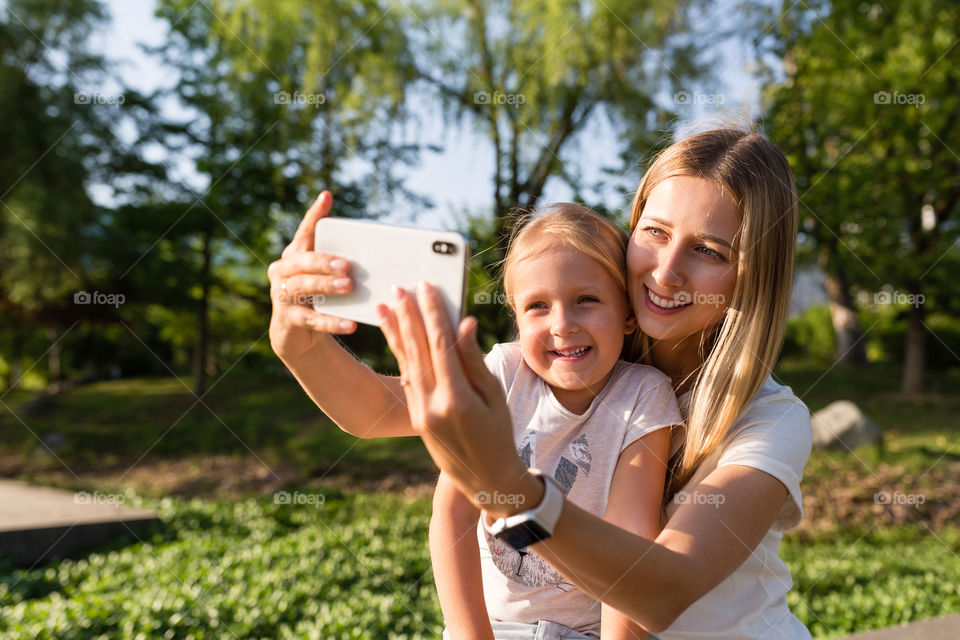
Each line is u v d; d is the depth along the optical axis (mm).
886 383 13141
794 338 18312
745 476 863
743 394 967
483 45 9961
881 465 8500
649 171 1114
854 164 10484
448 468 661
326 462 9461
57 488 9039
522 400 1095
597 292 1022
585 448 1033
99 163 12836
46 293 13422
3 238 12891
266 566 4910
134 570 4883
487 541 1058
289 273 855
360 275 827
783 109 10367
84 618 3750
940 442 9609
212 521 6547
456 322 786
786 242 1019
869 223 10680
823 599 4535
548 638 1005
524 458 1055
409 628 3809
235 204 11914
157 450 11047
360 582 4668
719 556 780
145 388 15461
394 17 10328
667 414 1025
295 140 10930
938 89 9914
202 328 14094
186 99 11922
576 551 688
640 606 721
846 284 14586
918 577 5086
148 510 6395
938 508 7324
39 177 12914
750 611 979
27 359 19047
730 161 1013
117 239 12734
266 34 10797
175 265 13023
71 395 15328
